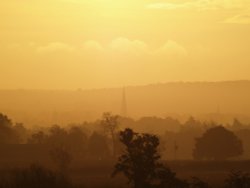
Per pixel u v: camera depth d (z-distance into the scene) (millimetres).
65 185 183375
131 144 145375
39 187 174625
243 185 140250
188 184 144250
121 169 145750
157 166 146000
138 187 145250
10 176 178625
